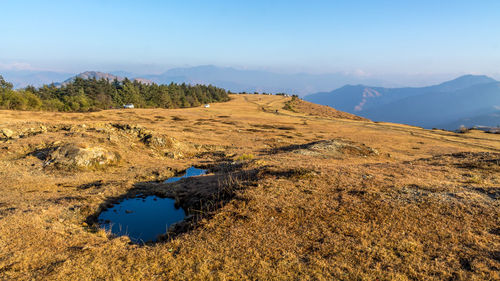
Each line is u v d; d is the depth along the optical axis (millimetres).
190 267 9062
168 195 19062
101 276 8555
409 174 18531
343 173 18328
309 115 120500
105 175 23547
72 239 11023
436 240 10219
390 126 88562
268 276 8500
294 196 14406
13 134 29938
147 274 8711
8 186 18234
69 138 28766
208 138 48219
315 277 8391
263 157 29234
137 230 13578
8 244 10156
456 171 19562
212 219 12531
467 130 80688
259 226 11688
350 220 11883
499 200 13141
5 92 87000
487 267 8531
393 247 9883
